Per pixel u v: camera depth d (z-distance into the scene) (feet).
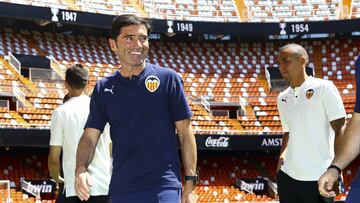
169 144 14.89
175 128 15.29
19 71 92.89
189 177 14.79
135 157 14.74
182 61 112.68
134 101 14.82
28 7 90.48
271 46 117.08
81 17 94.43
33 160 87.97
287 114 22.29
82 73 20.98
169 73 15.10
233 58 114.93
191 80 108.78
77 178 15.01
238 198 90.58
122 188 14.78
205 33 105.09
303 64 22.00
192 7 115.65
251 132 91.56
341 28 105.81
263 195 92.17
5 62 94.27
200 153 99.81
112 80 15.29
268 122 100.32
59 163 21.30
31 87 92.48
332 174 12.92
